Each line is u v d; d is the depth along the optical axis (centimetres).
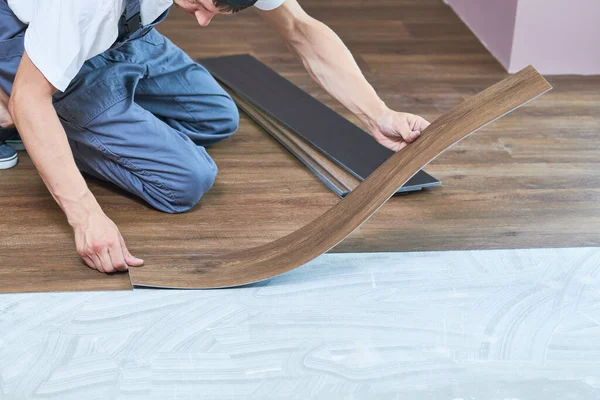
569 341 215
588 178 306
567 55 410
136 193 275
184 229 264
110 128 260
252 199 285
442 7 518
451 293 233
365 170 297
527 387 199
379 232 265
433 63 423
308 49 263
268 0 248
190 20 468
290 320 221
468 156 321
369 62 420
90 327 216
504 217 277
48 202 276
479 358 208
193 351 208
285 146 322
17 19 248
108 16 211
